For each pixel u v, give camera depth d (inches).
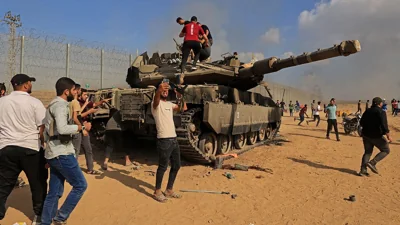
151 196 239.9
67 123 169.6
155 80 425.7
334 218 206.8
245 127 423.5
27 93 183.5
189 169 330.0
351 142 573.6
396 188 276.7
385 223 200.4
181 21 398.9
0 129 175.8
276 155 419.5
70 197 176.1
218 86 368.5
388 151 318.7
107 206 217.9
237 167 328.2
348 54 313.4
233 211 214.1
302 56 351.6
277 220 201.5
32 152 177.0
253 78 434.0
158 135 223.5
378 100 315.9
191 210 214.1
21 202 223.5
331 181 295.4
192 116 332.2
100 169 327.3
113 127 345.4
